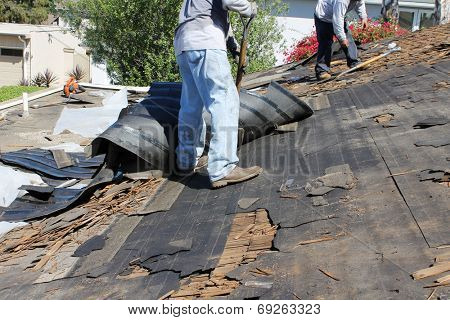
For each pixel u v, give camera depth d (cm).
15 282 378
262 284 288
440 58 725
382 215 330
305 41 1348
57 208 524
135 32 1384
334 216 346
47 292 347
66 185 630
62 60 3019
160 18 1364
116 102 1011
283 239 332
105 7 1382
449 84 581
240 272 307
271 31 1572
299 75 945
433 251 279
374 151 444
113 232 424
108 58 1467
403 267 271
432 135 444
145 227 417
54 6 1844
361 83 710
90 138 839
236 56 500
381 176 388
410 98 568
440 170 369
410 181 367
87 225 457
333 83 770
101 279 347
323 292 269
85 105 1047
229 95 452
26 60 2900
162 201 459
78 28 1636
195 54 449
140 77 1407
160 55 1375
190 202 445
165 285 316
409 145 435
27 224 517
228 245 347
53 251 420
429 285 252
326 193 385
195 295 295
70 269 378
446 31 965
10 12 3791
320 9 807
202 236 370
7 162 702
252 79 1028
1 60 2920
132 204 471
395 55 844
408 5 2092
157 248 368
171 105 533
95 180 530
